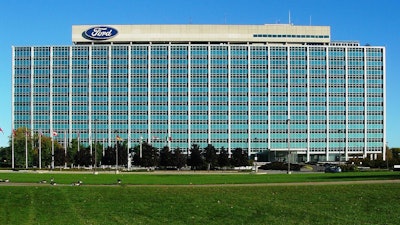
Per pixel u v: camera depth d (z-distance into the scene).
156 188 78.69
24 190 75.31
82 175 122.56
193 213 60.44
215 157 195.75
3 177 107.62
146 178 108.00
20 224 54.56
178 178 108.19
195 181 95.94
